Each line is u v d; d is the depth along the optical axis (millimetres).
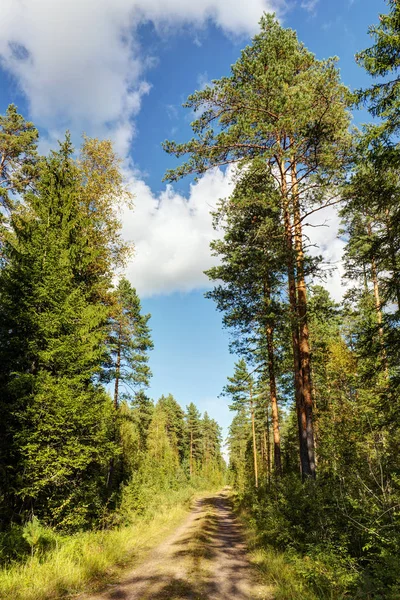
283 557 8969
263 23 13391
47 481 10547
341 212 14875
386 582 6027
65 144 16406
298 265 13281
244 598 6781
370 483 8914
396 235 8750
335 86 12023
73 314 12695
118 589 7395
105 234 17578
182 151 13633
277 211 13398
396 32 8078
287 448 32938
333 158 12766
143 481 22656
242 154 13891
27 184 19406
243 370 32094
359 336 9570
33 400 10914
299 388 13250
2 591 6512
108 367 23188
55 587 7078
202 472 69188
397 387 9375
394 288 8922
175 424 61688
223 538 14203
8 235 15453
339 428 12391
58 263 13062
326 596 6355
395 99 8203
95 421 12641
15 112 19844
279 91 12156
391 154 8062
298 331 14141
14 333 11977
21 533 9289
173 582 7879
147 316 28406
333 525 8719
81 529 11594
